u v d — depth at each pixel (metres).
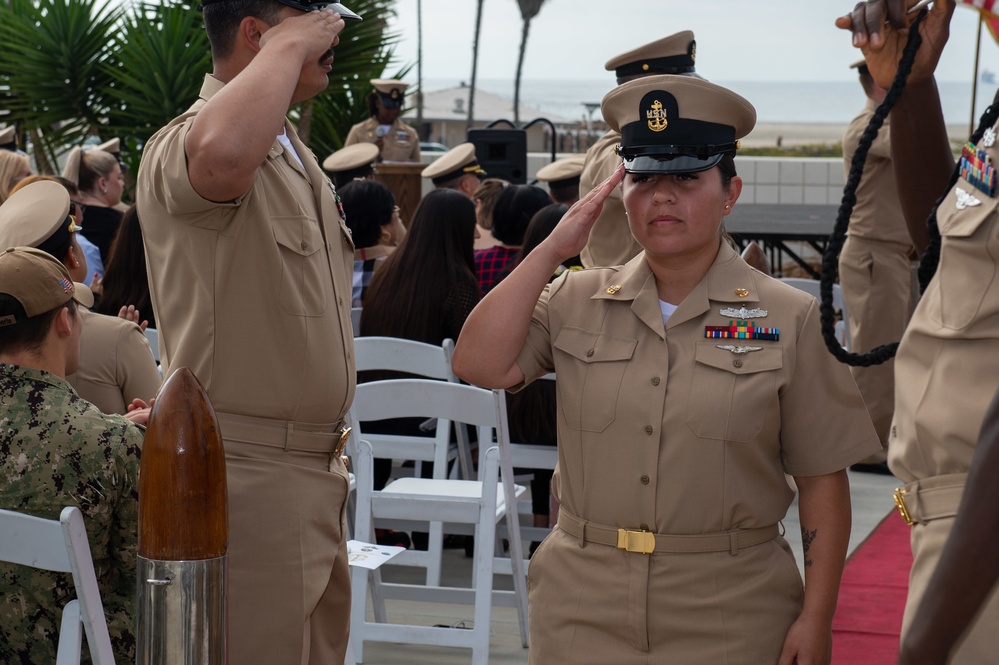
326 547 2.45
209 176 2.18
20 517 2.04
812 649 2.11
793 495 2.25
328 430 2.49
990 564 1.02
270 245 2.33
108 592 2.37
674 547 2.10
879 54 2.06
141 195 2.44
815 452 2.15
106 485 2.28
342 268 2.56
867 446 2.16
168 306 2.39
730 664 2.08
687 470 2.09
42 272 2.34
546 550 2.23
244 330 2.34
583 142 23.78
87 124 11.80
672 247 2.12
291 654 2.36
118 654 2.36
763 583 2.11
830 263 1.96
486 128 9.62
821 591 2.15
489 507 3.61
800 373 2.13
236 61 2.43
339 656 2.64
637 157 2.15
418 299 4.49
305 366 2.38
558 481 2.25
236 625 2.32
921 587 1.83
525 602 3.89
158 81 10.95
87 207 6.34
